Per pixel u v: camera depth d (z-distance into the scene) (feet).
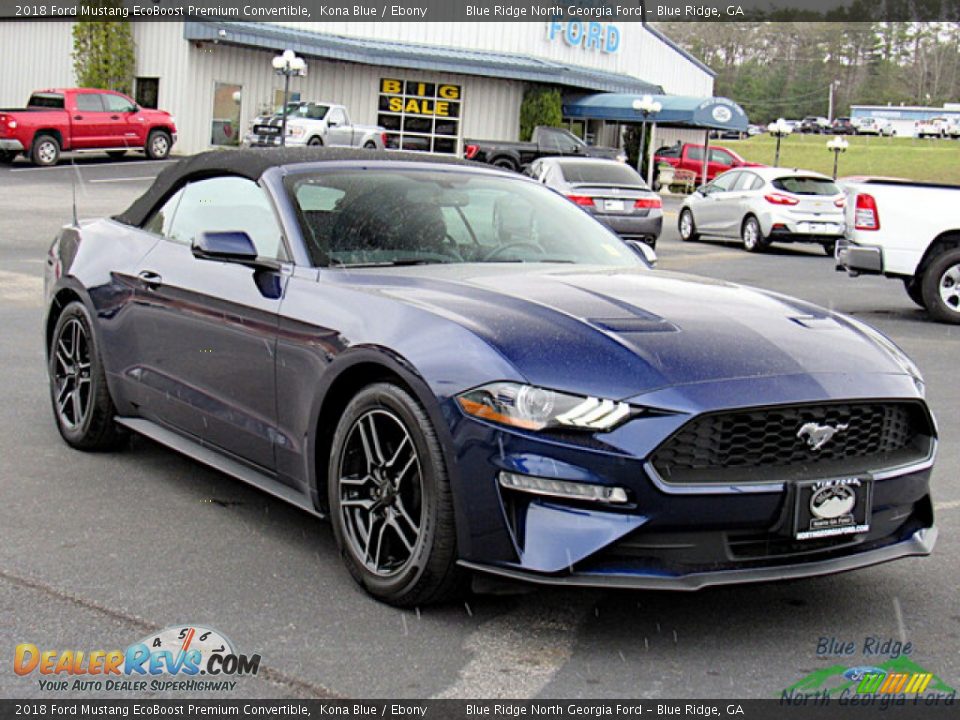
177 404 15.84
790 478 11.12
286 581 12.91
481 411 11.03
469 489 11.12
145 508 15.55
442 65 126.62
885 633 11.84
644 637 11.57
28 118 96.12
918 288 39.91
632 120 135.44
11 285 37.27
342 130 109.60
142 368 16.63
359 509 12.57
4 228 55.77
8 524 14.65
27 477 16.81
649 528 10.69
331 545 14.25
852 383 11.62
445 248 14.83
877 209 38.29
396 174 16.10
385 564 12.32
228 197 15.84
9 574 12.89
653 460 10.72
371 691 10.19
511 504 10.97
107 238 18.16
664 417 10.73
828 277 53.57
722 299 13.44
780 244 77.15
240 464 15.01
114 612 11.89
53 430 19.70
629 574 10.76
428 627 11.67
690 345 11.63
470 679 10.47
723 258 62.90
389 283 13.35
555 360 11.11
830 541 11.55
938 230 37.47
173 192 17.29
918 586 13.35
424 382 11.48
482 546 11.12
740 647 11.37
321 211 14.73
